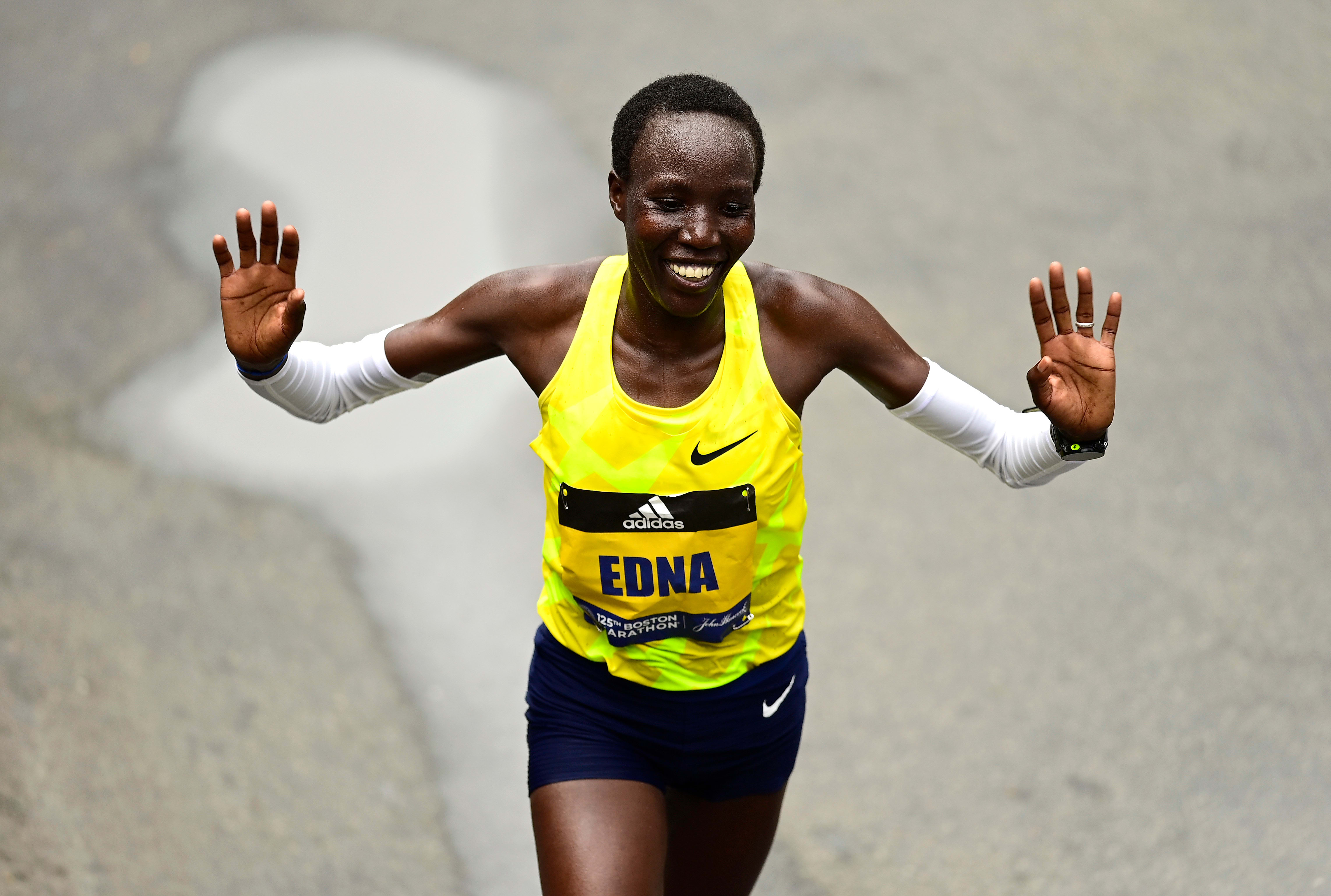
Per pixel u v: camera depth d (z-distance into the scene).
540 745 9.43
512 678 15.29
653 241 7.84
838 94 27.19
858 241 23.20
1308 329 21.48
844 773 14.26
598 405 8.44
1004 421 9.38
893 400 9.12
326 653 15.48
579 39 28.92
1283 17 30.28
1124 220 23.97
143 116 26.30
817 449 19.34
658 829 9.11
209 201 23.97
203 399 19.62
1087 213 24.14
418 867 12.95
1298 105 27.31
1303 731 14.70
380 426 19.41
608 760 9.22
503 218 23.66
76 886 12.34
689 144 7.71
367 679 15.17
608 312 8.49
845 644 15.95
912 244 23.19
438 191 24.31
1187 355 20.83
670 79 8.12
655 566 8.59
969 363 20.48
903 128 26.28
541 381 8.74
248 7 30.17
